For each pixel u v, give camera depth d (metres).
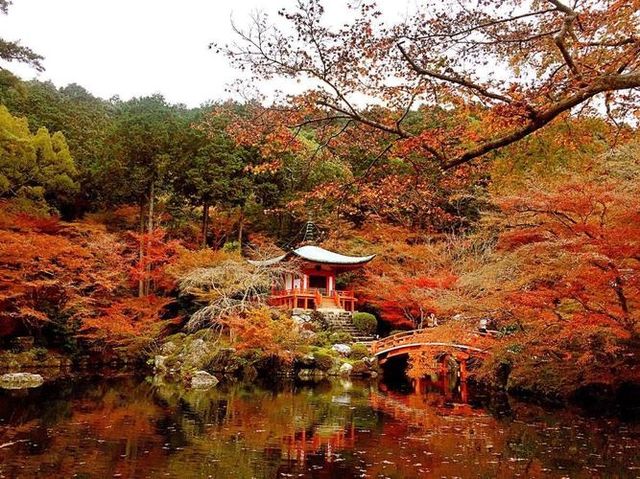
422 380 24.34
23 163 27.11
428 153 7.30
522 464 9.61
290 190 32.75
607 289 13.08
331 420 13.86
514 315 15.96
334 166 27.05
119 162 30.34
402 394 19.53
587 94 5.43
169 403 16.33
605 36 7.23
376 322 30.62
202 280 24.48
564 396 16.70
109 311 25.05
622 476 8.88
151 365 25.53
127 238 31.28
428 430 12.63
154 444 10.84
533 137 8.64
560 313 14.84
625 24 7.00
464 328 18.78
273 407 15.94
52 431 11.86
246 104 8.20
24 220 24.95
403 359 27.38
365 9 6.62
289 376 24.20
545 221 13.63
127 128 31.42
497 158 9.88
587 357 14.12
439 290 21.39
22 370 22.69
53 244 23.48
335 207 9.06
